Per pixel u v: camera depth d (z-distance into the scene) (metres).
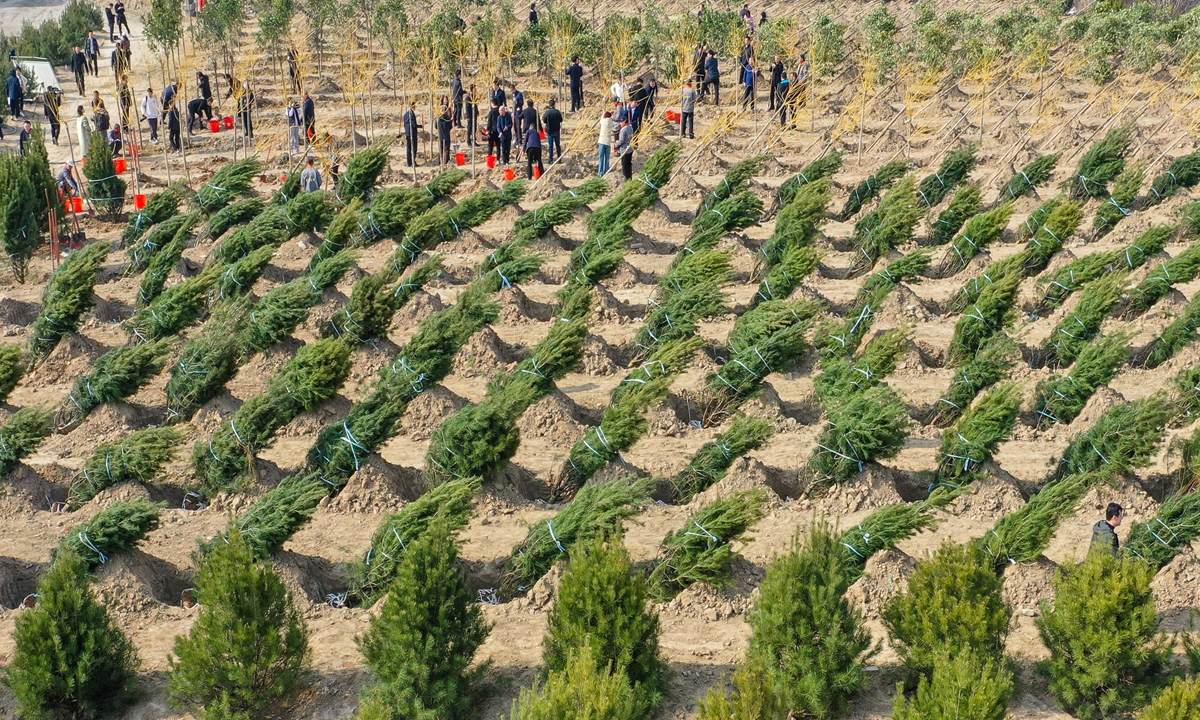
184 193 28.17
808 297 22.70
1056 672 12.45
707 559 14.12
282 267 25.83
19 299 24.62
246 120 35.34
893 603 12.93
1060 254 24.06
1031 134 32.97
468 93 36.97
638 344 21.05
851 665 12.22
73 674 12.23
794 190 28.38
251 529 14.55
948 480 16.77
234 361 19.20
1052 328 21.75
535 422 18.67
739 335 19.75
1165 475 17.09
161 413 19.64
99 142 29.62
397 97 40.09
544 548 14.61
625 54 40.31
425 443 18.66
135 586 14.48
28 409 17.14
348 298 23.06
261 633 12.16
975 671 11.26
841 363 19.38
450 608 12.25
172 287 21.66
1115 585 12.14
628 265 24.97
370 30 44.47
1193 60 39.59
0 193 25.39
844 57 41.88
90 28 47.72
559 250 26.09
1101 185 28.06
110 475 16.62
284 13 41.47
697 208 29.25
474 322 19.23
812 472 16.70
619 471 17.06
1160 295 21.75
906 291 22.84
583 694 10.91
